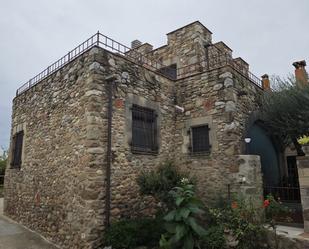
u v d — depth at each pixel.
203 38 8.94
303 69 7.87
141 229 5.09
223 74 6.54
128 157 5.80
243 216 4.59
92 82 5.32
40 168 6.80
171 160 6.54
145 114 6.53
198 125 6.85
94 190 4.96
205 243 4.66
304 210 4.72
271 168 8.00
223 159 6.22
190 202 4.54
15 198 7.94
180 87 7.47
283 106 6.97
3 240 5.91
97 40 5.64
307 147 4.79
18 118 8.66
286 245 4.45
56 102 6.55
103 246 4.84
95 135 5.16
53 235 5.81
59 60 6.77
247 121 6.78
